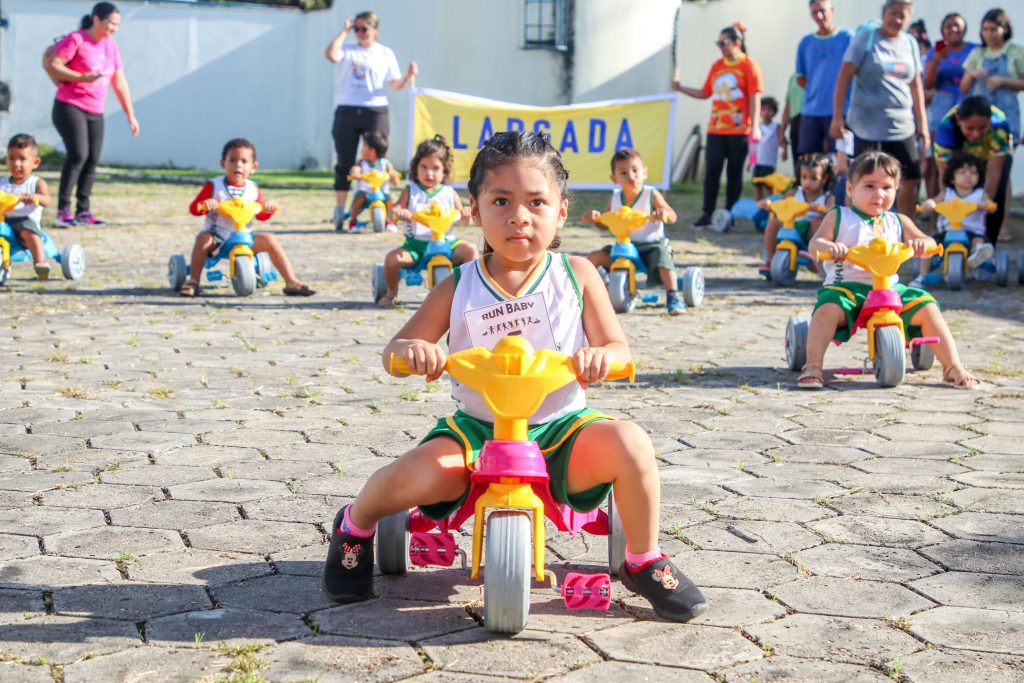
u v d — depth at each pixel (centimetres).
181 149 2419
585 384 300
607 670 269
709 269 1055
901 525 370
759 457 449
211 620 295
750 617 300
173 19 2377
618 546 323
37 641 281
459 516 312
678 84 1429
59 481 410
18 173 909
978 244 929
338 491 402
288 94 2430
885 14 968
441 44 2183
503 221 298
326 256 1099
